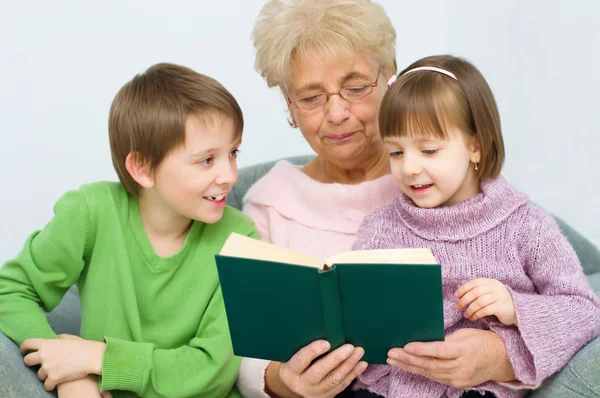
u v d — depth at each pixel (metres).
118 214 1.58
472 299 1.36
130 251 1.58
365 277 1.19
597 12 2.91
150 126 1.47
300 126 1.76
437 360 1.30
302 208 1.82
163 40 2.63
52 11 2.52
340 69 1.64
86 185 1.63
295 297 1.21
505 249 1.48
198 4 2.63
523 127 3.04
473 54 2.99
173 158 1.48
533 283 1.49
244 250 1.26
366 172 1.85
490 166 1.52
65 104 2.59
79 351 1.40
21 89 2.54
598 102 2.97
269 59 1.69
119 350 1.41
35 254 1.54
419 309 1.21
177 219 1.59
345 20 1.63
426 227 1.52
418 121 1.43
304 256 1.27
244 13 2.67
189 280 1.60
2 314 1.50
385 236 1.56
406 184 1.50
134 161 1.53
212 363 1.49
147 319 1.59
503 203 1.51
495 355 1.35
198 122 1.46
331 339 1.27
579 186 3.05
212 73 2.69
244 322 1.28
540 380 1.35
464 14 2.95
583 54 2.96
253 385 1.54
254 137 2.78
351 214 1.77
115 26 2.58
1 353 1.37
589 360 1.30
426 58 1.57
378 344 1.29
